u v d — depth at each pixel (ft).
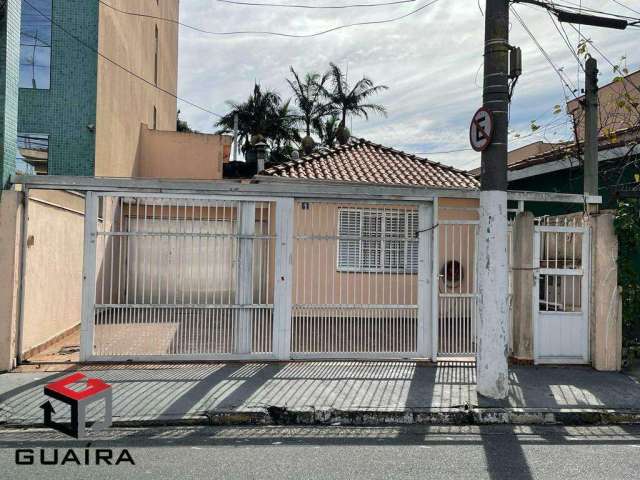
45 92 43.78
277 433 18.58
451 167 49.06
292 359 27.32
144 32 64.28
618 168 35.35
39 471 14.69
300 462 15.62
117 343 27.07
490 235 21.76
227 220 28.43
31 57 43.65
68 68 43.96
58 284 33.30
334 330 28.43
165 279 27.17
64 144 43.78
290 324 27.43
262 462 15.58
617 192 28.86
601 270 26.86
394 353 27.96
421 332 28.09
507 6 21.71
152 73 70.13
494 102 21.58
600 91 46.57
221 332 27.37
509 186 48.65
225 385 22.84
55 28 43.96
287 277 27.32
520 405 21.03
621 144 34.40
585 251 27.68
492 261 21.75
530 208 46.55
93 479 14.15
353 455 16.33
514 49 21.88
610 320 26.61
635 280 27.40
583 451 17.01
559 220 30.60
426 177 45.57
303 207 29.78
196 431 18.60
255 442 17.49
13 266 25.09
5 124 24.91
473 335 28.60
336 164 46.96
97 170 44.78
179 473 14.62
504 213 21.80
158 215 27.99
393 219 29.91
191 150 65.92
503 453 16.71
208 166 66.18
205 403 20.53
